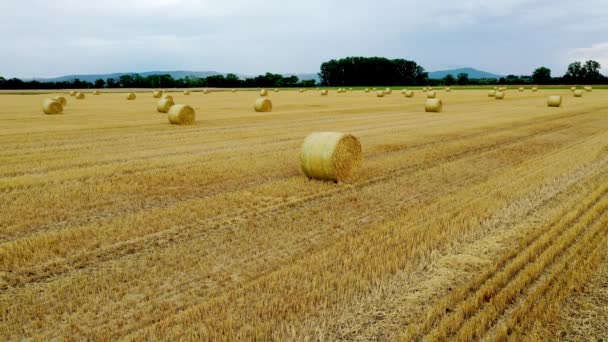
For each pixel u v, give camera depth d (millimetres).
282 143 16250
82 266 6133
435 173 11750
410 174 11672
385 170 12055
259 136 17953
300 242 6984
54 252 6531
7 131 18969
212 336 4516
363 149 15000
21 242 6836
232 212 8445
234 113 28828
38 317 4875
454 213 8336
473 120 24062
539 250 6516
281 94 64188
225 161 12992
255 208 8695
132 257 6418
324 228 7609
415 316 4910
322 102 42219
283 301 5121
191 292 5426
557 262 6168
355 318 4844
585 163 12555
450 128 20484
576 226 7434
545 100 44312
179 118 21797
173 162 12805
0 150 14539
